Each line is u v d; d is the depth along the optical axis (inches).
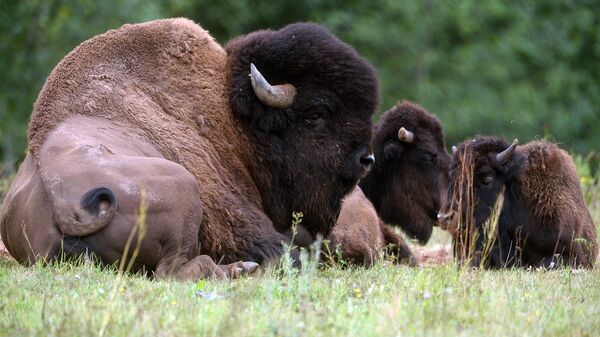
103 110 1403.8
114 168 1300.4
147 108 1422.2
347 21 4872.0
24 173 1378.0
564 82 4906.5
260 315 1066.1
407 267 1472.7
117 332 1002.1
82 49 1456.7
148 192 1291.8
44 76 3531.0
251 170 1481.3
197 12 4785.9
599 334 1080.8
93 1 3619.6
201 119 1449.3
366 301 1171.3
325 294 1181.7
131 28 1485.0
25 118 3472.0
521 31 4960.6
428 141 1856.5
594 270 1505.9
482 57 4894.2
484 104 4712.1
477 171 1657.2
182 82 1464.1
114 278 1232.8
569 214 1647.4
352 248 1644.9
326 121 1497.3
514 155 1653.5
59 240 1284.4
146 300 1127.6
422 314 1095.0
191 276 1301.7
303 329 1021.2
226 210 1403.8
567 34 5059.1
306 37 1494.8
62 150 1332.4
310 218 1515.7
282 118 1481.3
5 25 3508.9
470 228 1596.9
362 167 1513.3
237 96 1471.5
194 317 1058.1
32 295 1155.9
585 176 2320.4
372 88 1510.8
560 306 1182.3
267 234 1421.0
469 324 1087.0
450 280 1296.8
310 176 1496.1
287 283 1219.9
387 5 4926.2
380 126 1877.5
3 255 1531.7
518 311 1140.5
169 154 1400.1
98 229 1270.9
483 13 5012.3
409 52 4899.1
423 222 1870.1
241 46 1499.8
